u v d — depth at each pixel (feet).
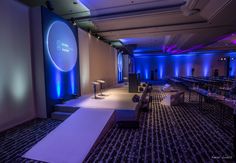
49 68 16.51
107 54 36.70
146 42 43.60
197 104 22.90
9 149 10.00
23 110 14.74
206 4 16.79
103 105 16.56
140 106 19.06
